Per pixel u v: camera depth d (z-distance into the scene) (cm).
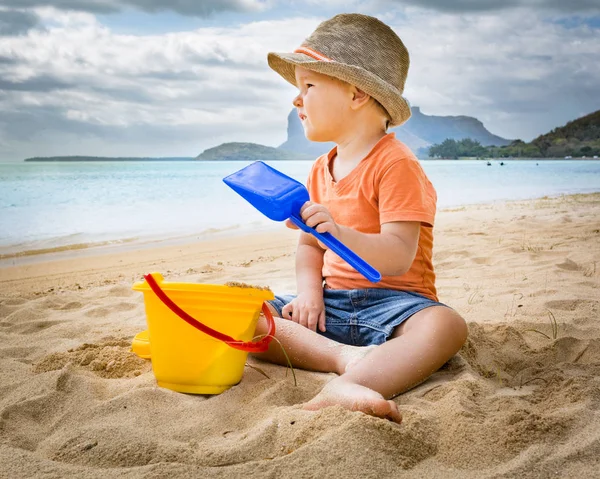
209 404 173
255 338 208
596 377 185
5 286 400
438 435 147
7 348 235
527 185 1709
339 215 216
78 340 251
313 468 129
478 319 263
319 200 229
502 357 213
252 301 180
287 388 181
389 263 193
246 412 169
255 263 471
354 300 209
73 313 302
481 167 4028
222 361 183
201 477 128
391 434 140
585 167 3994
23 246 584
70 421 163
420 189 201
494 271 374
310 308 214
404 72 224
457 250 458
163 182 1728
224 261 491
